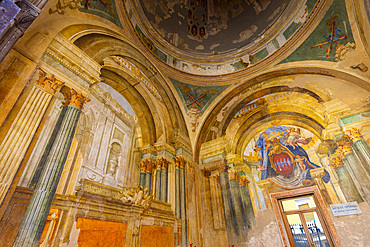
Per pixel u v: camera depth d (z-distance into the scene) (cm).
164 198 582
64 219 302
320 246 631
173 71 714
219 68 762
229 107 802
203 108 795
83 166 434
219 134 809
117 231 382
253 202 758
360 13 499
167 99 723
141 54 605
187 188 655
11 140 248
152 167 627
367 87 567
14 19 168
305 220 688
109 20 470
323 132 702
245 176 812
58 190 351
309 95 704
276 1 668
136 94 679
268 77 717
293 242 667
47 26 323
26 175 258
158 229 488
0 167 230
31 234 243
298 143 799
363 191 570
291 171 770
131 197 441
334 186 654
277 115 838
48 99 305
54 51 330
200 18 795
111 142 564
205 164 779
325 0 538
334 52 580
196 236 598
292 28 625
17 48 274
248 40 739
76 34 374
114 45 492
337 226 611
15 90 261
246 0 735
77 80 364
